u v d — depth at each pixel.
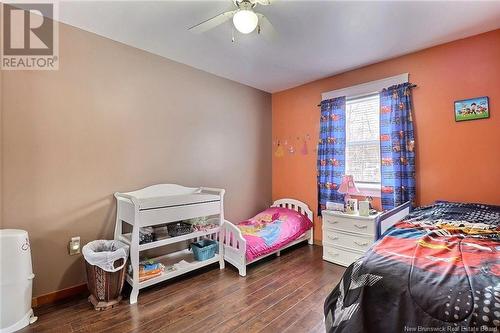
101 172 2.45
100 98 2.45
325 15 2.11
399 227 1.96
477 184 2.46
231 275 2.68
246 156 3.89
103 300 2.07
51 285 2.17
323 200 3.56
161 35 2.45
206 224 2.89
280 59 3.00
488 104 2.39
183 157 3.11
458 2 1.95
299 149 3.95
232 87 3.69
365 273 1.23
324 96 3.62
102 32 2.39
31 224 2.08
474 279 1.07
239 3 1.79
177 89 3.05
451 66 2.59
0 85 1.96
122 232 2.57
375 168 3.19
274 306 2.08
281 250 3.37
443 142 2.65
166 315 1.96
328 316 1.37
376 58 2.98
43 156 2.14
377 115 3.17
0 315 1.71
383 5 1.98
